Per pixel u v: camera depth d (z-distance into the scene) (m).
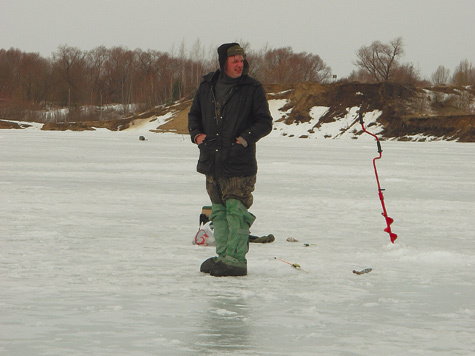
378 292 9.98
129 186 29.14
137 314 8.39
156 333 7.59
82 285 10.04
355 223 18.55
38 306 8.73
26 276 10.63
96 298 9.22
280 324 8.07
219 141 10.92
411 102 195.88
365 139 180.62
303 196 26.34
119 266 11.63
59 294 9.42
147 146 86.69
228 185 10.95
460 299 9.62
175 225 17.27
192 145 93.44
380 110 192.00
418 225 18.47
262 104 11.02
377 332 7.84
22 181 30.47
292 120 198.62
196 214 19.70
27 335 7.44
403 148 108.50
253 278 10.81
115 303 8.95
